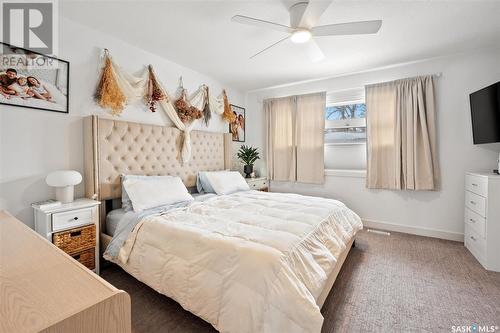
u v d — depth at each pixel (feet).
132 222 6.43
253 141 15.21
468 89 9.42
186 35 8.02
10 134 6.15
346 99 12.26
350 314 5.24
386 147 11.02
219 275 4.32
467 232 8.95
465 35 8.02
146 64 9.20
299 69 11.18
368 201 11.74
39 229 6.22
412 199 10.70
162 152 9.61
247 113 15.20
